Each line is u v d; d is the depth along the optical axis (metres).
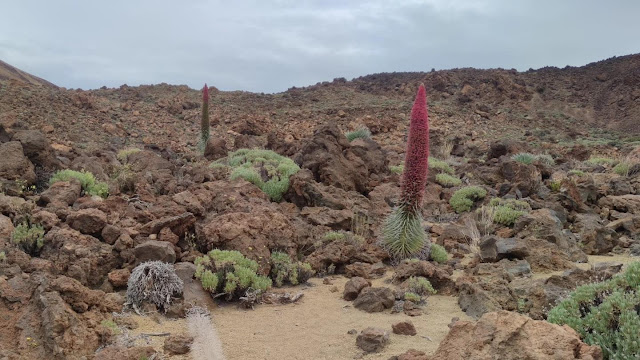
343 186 12.65
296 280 7.22
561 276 6.28
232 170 13.60
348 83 53.94
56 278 5.56
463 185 15.08
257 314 6.02
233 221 7.80
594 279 6.27
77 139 22.05
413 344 5.02
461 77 52.75
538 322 3.48
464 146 25.38
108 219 7.72
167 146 23.58
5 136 11.05
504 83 51.34
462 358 3.45
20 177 9.40
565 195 11.82
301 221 9.31
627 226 10.20
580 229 10.13
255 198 9.80
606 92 54.16
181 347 4.82
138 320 5.60
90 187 9.62
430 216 12.19
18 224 7.14
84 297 5.27
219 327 5.55
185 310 5.85
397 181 14.06
